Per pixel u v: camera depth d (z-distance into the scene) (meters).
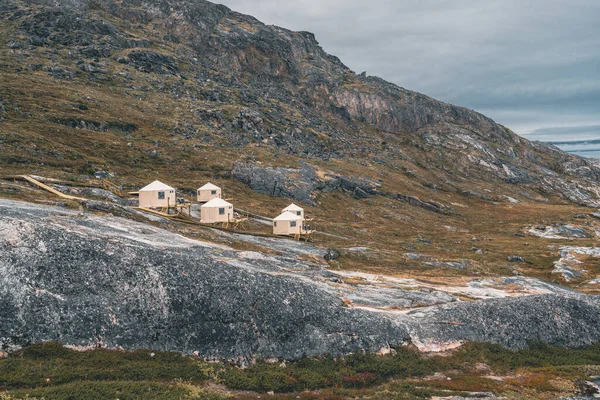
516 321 39.75
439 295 51.78
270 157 155.00
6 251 29.42
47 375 23.73
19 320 26.59
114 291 30.22
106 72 185.50
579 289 75.75
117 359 26.55
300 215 97.56
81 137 120.38
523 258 98.25
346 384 29.33
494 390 29.36
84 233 38.28
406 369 32.12
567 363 36.00
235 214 94.00
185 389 24.34
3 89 132.88
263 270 48.50
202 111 174.50
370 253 78.94
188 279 32.38
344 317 35.19
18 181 70.62
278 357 30.75
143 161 121.44
